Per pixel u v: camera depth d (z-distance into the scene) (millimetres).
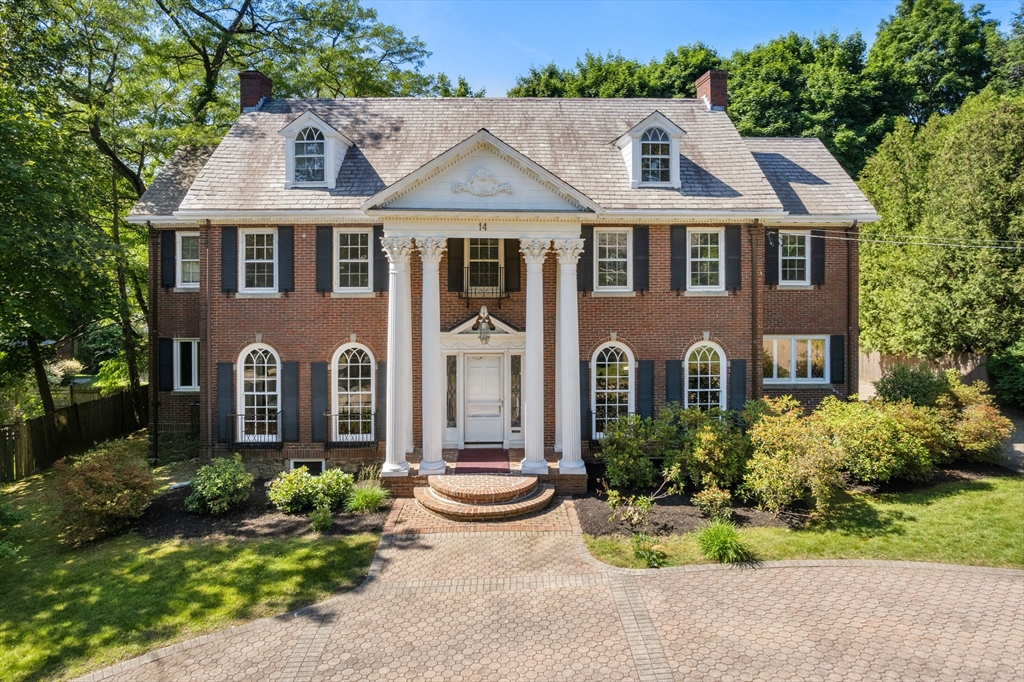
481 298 17219
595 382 17297
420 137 18562
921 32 40938
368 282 16969
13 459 17625
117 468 13336
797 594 9883
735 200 17016
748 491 13867
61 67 20531
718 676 7801
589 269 17094
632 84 43188
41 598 10102
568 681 7773
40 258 16469
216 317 16891
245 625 9273
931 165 27781
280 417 16953
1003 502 13492
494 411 17547
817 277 20438
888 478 14484
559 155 18031
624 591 10109
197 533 12672
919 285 24922
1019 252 21766
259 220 16641
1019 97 26062
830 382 20547
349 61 29188
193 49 26812
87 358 33375
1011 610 9336
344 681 7906
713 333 17344
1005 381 21094
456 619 9359
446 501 13812
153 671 8188
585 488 14828
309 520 13305
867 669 7891
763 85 39469
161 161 25422
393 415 14914
